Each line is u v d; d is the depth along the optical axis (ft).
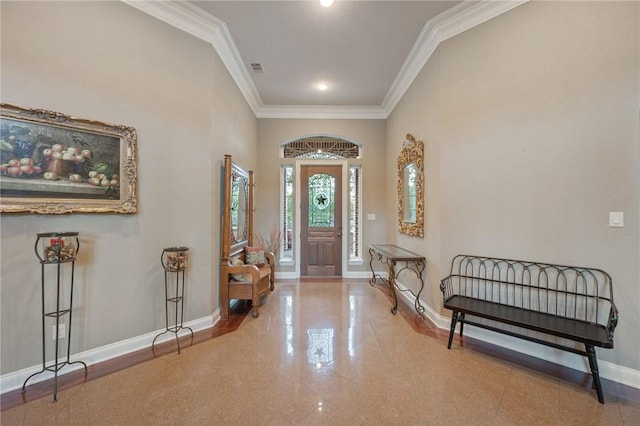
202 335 9.35
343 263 17.87
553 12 7.54
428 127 10.94
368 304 12.59
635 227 6.47
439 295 10.07
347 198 17.89
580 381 6.78
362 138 17.78
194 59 9.57
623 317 6.63
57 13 6.99
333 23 9.78
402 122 14.23
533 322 6.98
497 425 5.37
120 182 7.95
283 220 18.13
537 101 7.84
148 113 8.54
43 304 6.36
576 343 7.30
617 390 6.40
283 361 7.68
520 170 8.16
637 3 6.38
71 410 5.75
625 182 6.57
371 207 17.83
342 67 12.69
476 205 9.08
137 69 8.30
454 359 7.81
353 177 18.24
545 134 7.70
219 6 8.93
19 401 6.01
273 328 9.93
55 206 6.92
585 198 7.11
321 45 11.06
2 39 6.31
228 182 10.85
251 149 16.06
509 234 8.39
